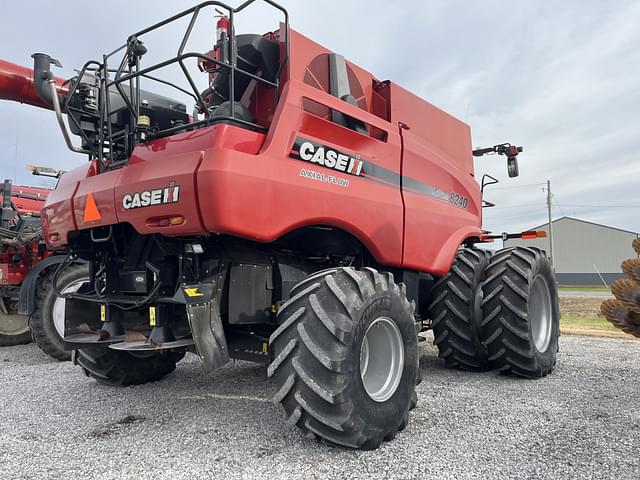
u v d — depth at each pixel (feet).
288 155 9.25
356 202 10.53
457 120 16.51
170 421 9.95
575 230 189.06
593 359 16.40
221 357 9.22
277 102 9.95
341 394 7.77
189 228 8.42
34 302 17.29
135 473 7.35
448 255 13.48
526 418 9.85
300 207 9.27
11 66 15.39
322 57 11.55
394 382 9.21
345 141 10.59
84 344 10.55
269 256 10.75
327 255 11.87
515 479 7.01
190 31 8.95
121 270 11.16
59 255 18.33
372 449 8.25
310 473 7.29
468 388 12.53
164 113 12.76
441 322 13.96
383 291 8.99
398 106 13.57
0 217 22.82
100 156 11.07
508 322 13.20
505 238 16.79
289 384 7.89
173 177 8.54
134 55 10.20
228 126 8.61
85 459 7.94
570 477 7.05
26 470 7.52
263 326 11.34
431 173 13.44
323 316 8.00
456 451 8.13
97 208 10.19
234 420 9.95
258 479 7.09
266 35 11.55
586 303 52.95
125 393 12.38
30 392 12.69
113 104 12.37
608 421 9.56
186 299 8.91
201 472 7.35
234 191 8.16
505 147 19.07
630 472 7.19
